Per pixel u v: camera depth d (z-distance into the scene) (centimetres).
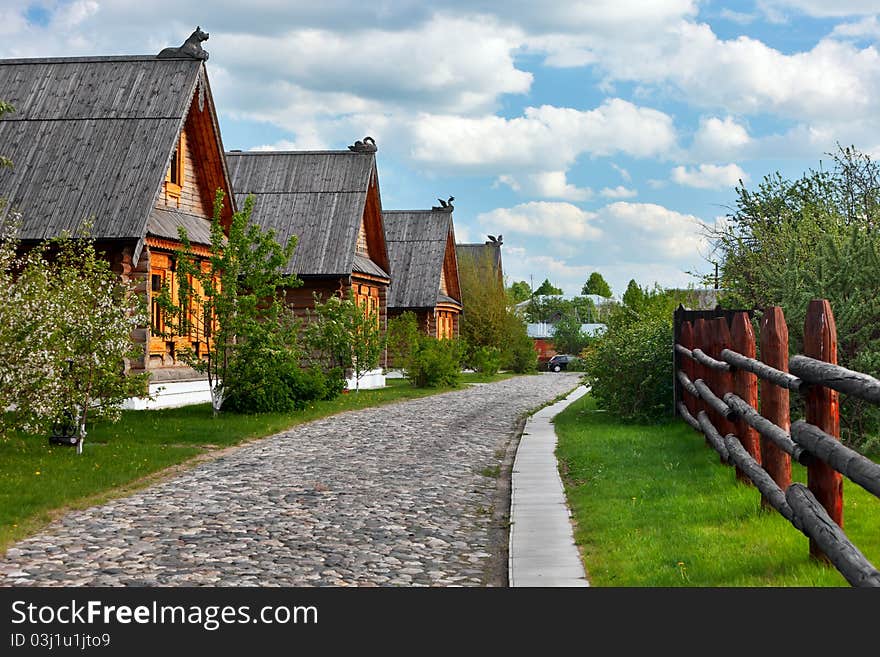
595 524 838
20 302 1204
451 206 4688
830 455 573
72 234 1880
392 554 770
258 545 798
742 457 897
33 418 1221
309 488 1094
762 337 854
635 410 1828
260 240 1933
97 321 1377
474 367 5266
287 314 2652
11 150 2038
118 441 1473
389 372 4391
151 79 2156
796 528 668
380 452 1429
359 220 3203
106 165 1986
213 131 2327
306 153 3459
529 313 9481
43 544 804
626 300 3541
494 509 984
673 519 829
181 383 2177
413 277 4459
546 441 1570
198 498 1028
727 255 1798
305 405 2119
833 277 1257
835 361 651
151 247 2033
